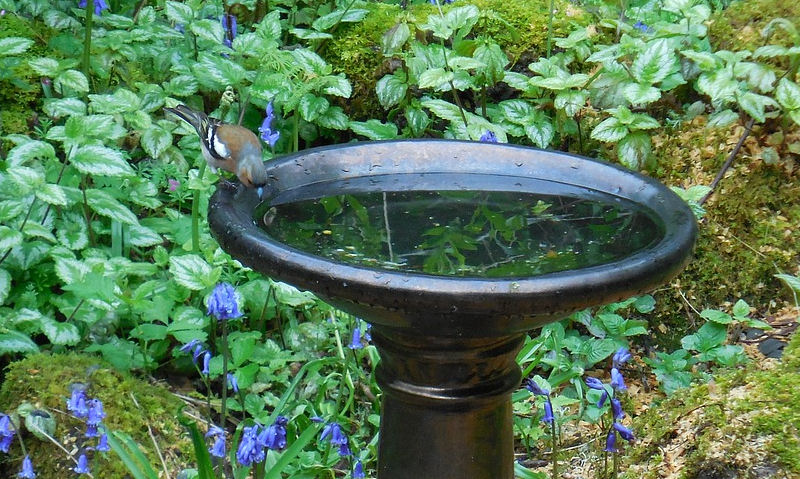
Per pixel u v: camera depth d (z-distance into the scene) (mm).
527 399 2902
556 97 3211
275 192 2547
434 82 3189
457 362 2398
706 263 3135
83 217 3051
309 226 2457
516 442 2883
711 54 3191
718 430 2662
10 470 2674
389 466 2480
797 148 3125
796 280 2969
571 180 2582
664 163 3209
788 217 3127
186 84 3252
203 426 2818
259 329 3027
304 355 2953
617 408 2520
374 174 2607
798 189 3127
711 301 3143
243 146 2771
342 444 2561
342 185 2586
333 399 2912
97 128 2889
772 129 3156
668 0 3205
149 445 2703
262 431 2453
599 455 2793
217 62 3197
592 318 3061
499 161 2611
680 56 3205
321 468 2641
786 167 3135
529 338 3008
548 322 2379
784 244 3115
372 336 2457
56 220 3016
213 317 2932
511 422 2504
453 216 2492
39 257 2926
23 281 2957
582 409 2818
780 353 3012
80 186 3107
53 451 2662
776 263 3115
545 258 2363
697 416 2717
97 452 2580
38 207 2992
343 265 2262
